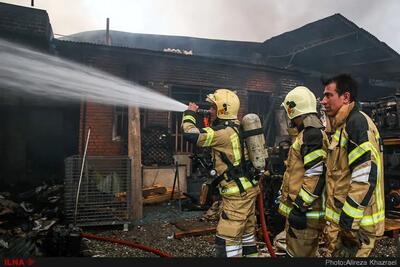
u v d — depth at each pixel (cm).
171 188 659
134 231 436
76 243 312
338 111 201
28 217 412
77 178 446
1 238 291
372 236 186
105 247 362
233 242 239
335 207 201
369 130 185
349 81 198
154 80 771
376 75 1214
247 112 874
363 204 175
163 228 450
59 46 714
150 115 758
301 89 237
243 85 873
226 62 834
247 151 254
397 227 405
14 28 691
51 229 335
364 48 1079
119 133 731
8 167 759
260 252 341
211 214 478
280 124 875
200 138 244
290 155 238
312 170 216
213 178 256
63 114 808
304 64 1275
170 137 713
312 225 222
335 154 203
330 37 1059
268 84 909
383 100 559
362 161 179
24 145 775
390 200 493
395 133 527
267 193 409
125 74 744
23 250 268
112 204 450
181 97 814
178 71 798
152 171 649
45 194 548
